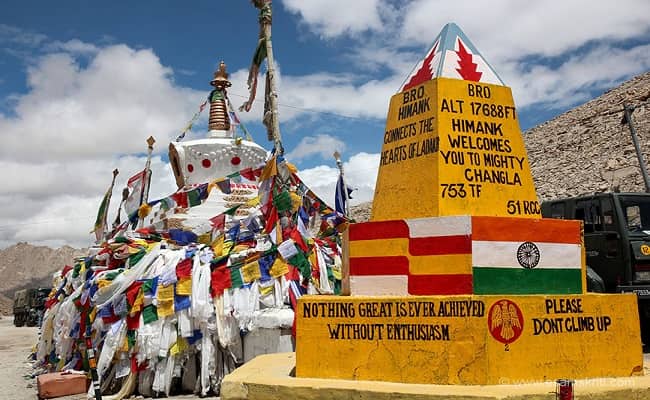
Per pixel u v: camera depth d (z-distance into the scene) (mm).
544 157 75875
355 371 5570
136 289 10117
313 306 5848
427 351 5285
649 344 11914
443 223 5551
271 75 11992
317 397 5262
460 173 5855
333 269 12070
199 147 14000
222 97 15281
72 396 10312
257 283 10156
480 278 5387
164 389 9805
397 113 6477
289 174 11320
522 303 5258
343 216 13844
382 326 5523
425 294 5555
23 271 192875
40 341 14141
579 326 5449
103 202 16188
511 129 6199
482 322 5105
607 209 12156
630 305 5734
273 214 10797
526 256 5574
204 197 12516
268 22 12258
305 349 5812
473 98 6121
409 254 5703
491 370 5062
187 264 10164
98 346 10492
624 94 79750
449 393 4777
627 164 56469
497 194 5930
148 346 9844
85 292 11258
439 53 6328
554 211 13609
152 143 14383
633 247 11688
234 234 10922
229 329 9867
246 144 14383
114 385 10320
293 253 10445
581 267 5820
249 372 6195
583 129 76875
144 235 12156
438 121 5934
